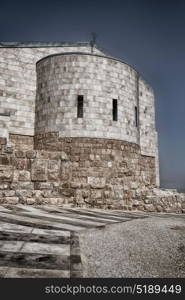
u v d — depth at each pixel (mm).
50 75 21109
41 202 15664
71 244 6895
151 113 27750
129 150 20906
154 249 6742
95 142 19625
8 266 5195
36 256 5836
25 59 23594
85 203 16078
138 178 21469
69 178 16812
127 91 21656
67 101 20078
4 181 15391
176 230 9094
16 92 22734
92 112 19953
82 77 20266
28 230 8297
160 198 16062
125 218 12219
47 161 16484
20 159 16016
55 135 19984
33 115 22891
